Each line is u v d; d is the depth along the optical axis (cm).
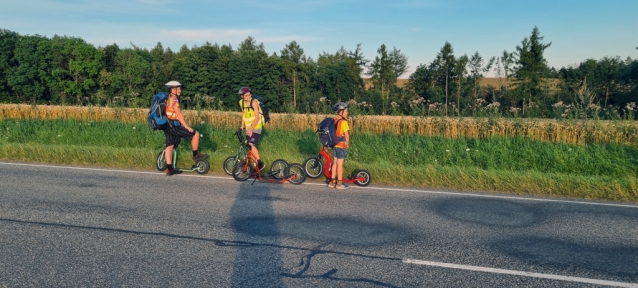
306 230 558
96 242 505
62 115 2270
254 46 9200
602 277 427
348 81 6812
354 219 608
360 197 738
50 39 7288
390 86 6662
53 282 402
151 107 875
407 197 744
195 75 6606
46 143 1434
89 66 6625
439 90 5966
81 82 6700
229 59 6725
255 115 849
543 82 4816
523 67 4731
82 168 967
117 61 7175
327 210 653
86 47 6588
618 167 1068
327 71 6912
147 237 523
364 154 1272
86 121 1939
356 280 414
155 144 1397
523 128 1650
